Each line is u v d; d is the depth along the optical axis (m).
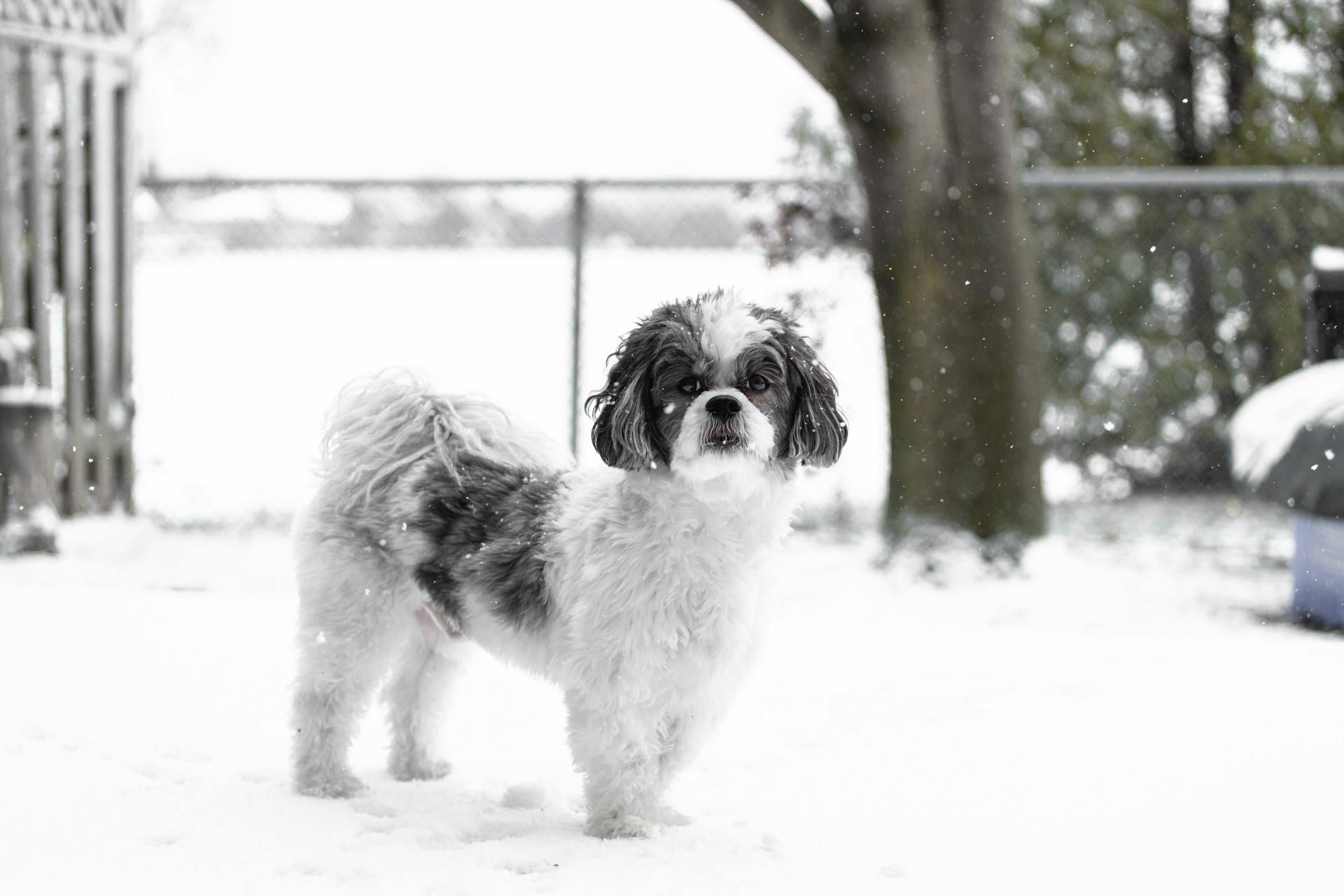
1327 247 10.76
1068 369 11.58
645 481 3.79
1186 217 11.37
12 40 8.57
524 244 14.11
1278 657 5.99
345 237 13.99
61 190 8.84
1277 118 12.86
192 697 5.20
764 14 8.28
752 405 3.71
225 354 11.80
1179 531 10.00
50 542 8.34
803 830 3.78
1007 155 8.56
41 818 3.76
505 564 4.09
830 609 7.45
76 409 8.92
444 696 4.57
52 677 5.40
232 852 3.54
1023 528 8.48
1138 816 3.87
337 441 4.48
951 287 8.50
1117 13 12.51
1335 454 6.83
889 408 8.67
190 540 9.03
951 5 8.51
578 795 4.25
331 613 4.28
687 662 3.81
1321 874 3.38
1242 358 11.50
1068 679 5.61
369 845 3.63
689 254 12.58
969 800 4.04
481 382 11.09
